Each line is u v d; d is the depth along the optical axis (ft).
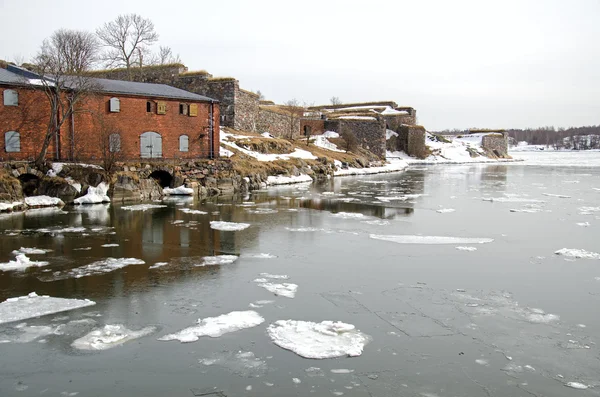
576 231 72.90
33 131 98.73
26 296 42.09
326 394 27.58
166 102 118.32
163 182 116.98
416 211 92.94
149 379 28.96
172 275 48.83
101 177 99.04
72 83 103.81
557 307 41.04
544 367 30.81
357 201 107.24
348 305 40.96
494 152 358.64
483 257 57.11
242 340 33.91
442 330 36.17
